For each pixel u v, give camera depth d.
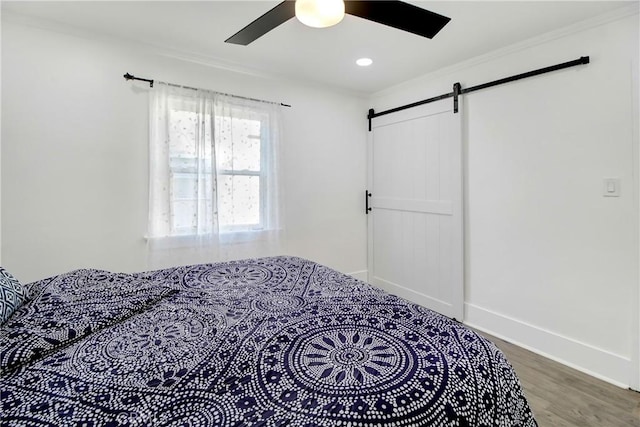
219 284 1.73
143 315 1.29
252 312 1.35
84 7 2.01
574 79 2.14
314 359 0.98
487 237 2.67
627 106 1.93
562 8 1.94
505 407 0.94
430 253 3.13
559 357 2.25
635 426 1.65
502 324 2.59
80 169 2.35
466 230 2.83
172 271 1.93
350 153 3.70
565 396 1.88
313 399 0.80
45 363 0.93
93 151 2.39
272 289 1.65
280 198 3.17
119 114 2.46
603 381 2.02
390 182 3.53
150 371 0.91
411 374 0.90
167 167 2.61
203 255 2.78
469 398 0.87
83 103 2.34
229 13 2.07
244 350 1.03
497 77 2.57
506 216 2.54
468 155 2.79
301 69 2.97
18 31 2.14
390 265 3.57
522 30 2.21
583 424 1.66
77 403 0.77
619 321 1.99
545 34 2.25
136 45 2.48
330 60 2.77
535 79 2.34
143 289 1.48
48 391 0.81
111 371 0.90
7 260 2.15
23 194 2.19
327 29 2.25
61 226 2.30
